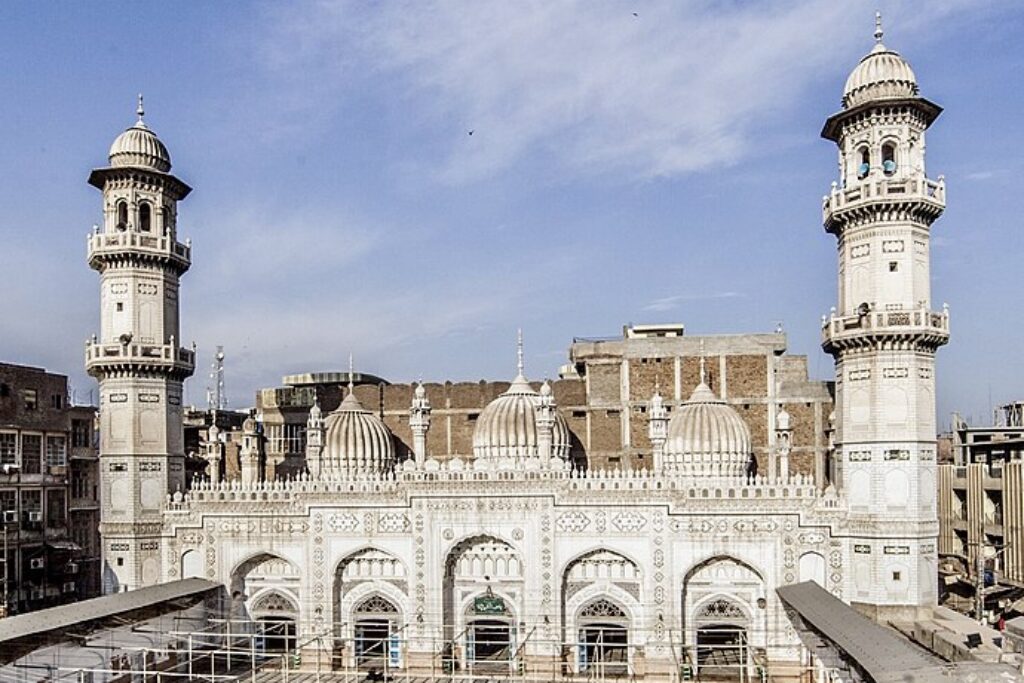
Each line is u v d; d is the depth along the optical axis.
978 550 70.75
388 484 60.94
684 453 62.31
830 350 58.25
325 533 61.47
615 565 58.81
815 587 52.75
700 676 57.31
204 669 60.50
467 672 59.72
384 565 61.44
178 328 66.50
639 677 57.53
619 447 78.00
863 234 56.09
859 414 55.91
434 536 60.25
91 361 63.06
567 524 58.84
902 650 35.72
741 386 76.88
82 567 84.75
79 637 48.22
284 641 62.19
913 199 54.47
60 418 84.00
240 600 62.78
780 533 56.75
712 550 57.38
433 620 59.91
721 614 58.00
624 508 58.25
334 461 66.19
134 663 55.84
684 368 77.81
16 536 76.69
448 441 81.25
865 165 57.00
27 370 80.31
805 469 75.50
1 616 62.22
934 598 54.41
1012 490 68.19
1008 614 64.31
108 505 62.88
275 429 91.06
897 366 54.75
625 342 78.94
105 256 63.19
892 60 55.88
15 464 77.69
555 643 55.03
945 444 100.31
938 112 55.88
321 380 100.88
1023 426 88.88
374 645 59.84
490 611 60.31
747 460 63.09
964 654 44.56
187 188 66.94
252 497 62.47
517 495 59.38
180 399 66.25
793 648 55.91
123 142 64.50
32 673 48.25
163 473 63.75
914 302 54.91
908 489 54.12
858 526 55.31
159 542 63.41
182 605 56.75
